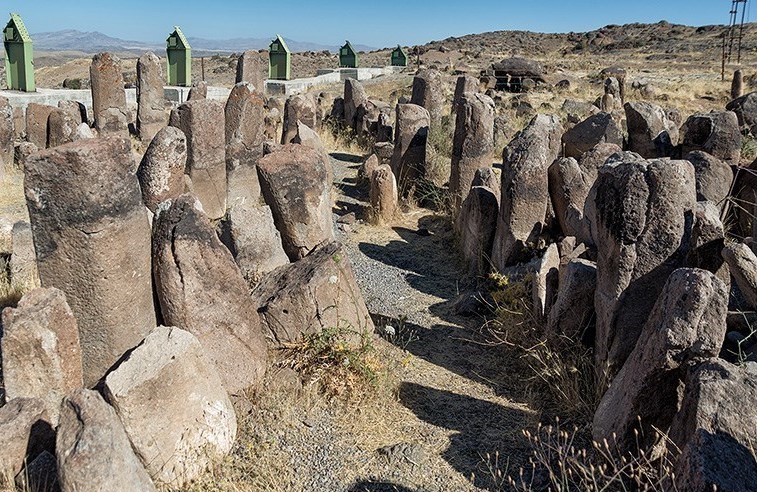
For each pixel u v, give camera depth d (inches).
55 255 168.9
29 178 163.0
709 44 2381.9
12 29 837.2
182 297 180.5
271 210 278.7
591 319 207.3
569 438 178.2
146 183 304.2
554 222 312.3
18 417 147.1
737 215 324.2
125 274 173.0
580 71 1782.7
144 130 633.0
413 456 172.4
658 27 3248.0
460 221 362.3
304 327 212.1
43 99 811.4
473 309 271.4
